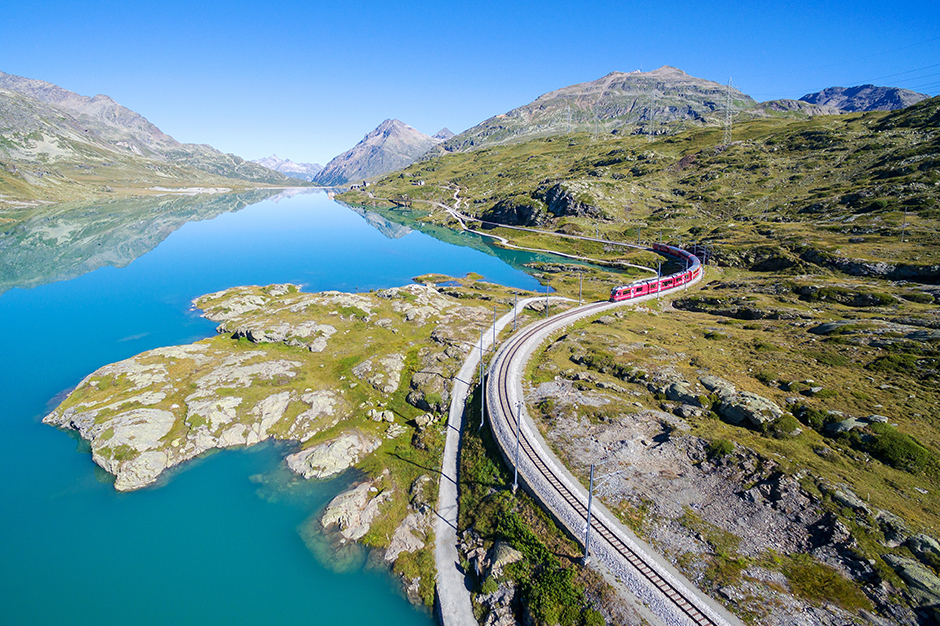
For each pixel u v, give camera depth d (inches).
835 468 2016.5
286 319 4298.7
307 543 2149.4
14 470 2581.2
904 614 1421.0
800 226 6973.4
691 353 3420.3
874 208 6712.6
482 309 4997.5
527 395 2933.1
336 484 2509.8
